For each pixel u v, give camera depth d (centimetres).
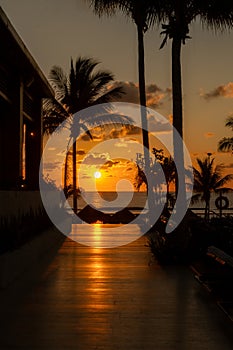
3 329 752
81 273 1270
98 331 743
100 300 953
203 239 1373
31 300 951
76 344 681
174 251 1420
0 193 1457
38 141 2438
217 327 765
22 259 1270
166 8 1495
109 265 1413
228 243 1245
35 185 2417
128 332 738
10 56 1738
